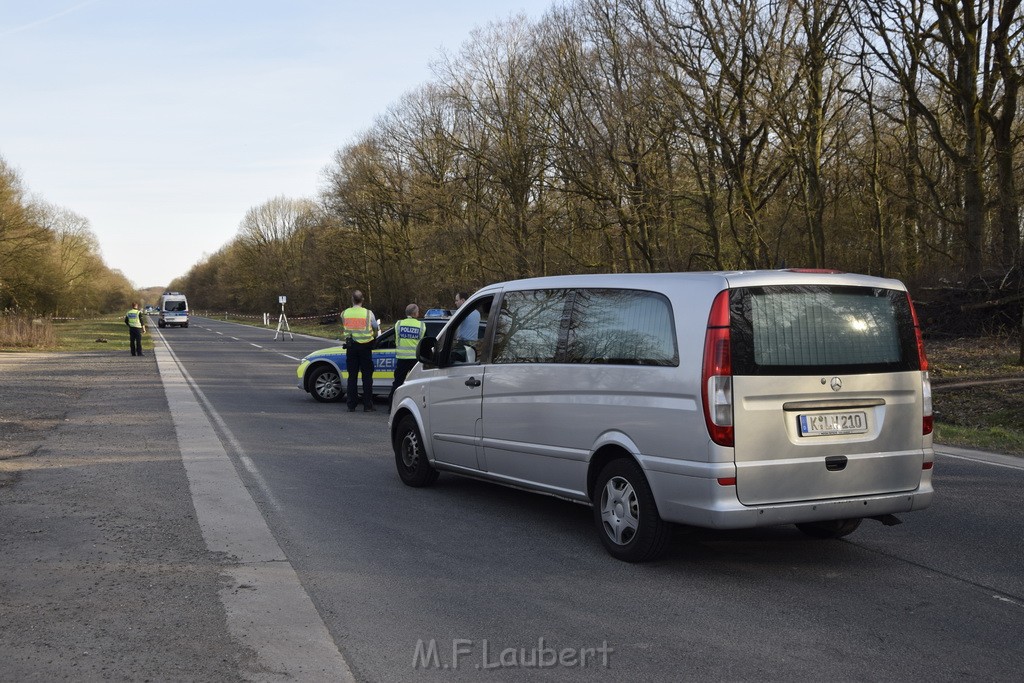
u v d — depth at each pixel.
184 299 73.44
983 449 10.59
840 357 5.45
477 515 7.04
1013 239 21.12
